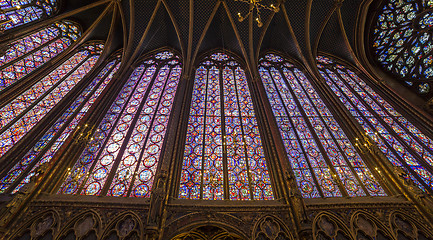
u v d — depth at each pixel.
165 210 7.43
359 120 12.08
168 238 6.84
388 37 15.34
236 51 18.34
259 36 17.83
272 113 11.88
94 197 7.95
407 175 8.73
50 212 7.16
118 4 15.98
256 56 17.31
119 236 6.75
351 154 10.30
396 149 10.36
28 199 7.25
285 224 7.33
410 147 10.35
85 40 16.25
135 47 16.95
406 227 7.25
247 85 15.24
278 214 7.61
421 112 11.38
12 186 8.00
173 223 7.23
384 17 15.70
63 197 7.71
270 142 10.23
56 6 15.00
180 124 10.95
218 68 16.98
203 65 17.05
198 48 17.30
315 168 9.66
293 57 18.12
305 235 6.73
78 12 14.99
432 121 10.73
